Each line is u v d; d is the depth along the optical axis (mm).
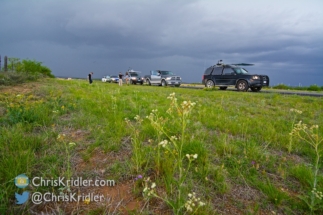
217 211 1564
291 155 2637
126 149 2537
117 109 4625
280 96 8797
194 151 2359
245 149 2537
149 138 2916
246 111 5406
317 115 5113
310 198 1682
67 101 5195
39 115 3422
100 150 2479
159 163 2039
